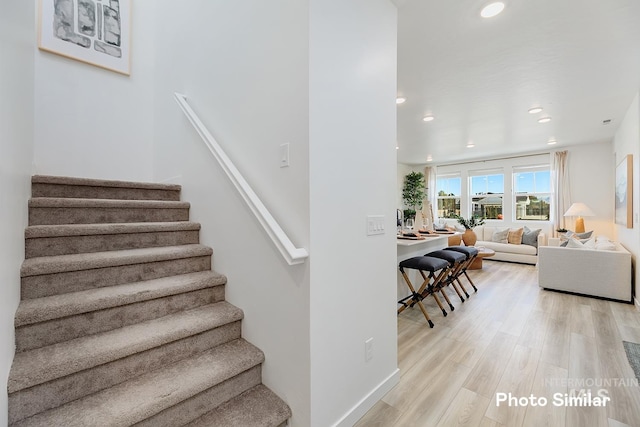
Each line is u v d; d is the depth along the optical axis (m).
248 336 1.66
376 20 1.77
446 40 2.32
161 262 1.79
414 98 3.46
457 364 2.16
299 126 1.36
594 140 5.64
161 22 2.92
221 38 1.94
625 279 3.56
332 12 1.44
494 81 3.03
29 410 1.05
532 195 6.86
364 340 1.67
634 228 3.67
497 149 6.41
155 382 1.27
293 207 1.40
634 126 3.55
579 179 6.10
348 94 1.55
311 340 1.32
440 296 3.85
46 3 2.59
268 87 1.54
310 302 1.32
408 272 3.57
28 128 1.78
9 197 1.15
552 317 3.11
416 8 1.96
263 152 1.58
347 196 1.55
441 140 5.57
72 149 2.70
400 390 1.86
